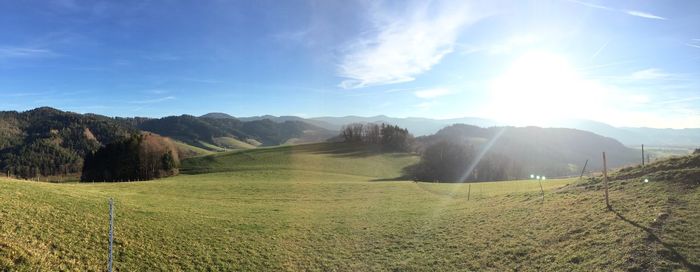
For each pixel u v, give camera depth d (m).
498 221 28.83
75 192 37.88
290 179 85.19
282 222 35.00
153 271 21.66
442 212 36.81
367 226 33.09
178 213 35.19
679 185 25.08
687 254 16.66
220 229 30.95
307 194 55.62
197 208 39.97
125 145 105.50
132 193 48.81
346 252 26.23
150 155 100.50
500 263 21.17
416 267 22.59
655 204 22.88
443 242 26.34
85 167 112.06
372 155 136.75
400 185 65.50
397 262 23.75
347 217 37.44
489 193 48.00
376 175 105.81
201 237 28.23
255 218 36.28
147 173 98.19
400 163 125.88
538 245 22.14
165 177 97.38
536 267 19.62
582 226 22.88
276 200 49.84
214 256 24.72
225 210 40.12
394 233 30.02
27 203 27.36
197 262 23.55
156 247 24.95
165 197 47.38
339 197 53.00
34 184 37.28
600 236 20.64
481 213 32.88
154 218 31.55
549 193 34.47
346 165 115.88
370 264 23.83
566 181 51.62
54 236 22.78
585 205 26.75
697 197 22.33
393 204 45.44
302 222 35.22
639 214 22.00
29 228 22.80
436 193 54.94
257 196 53.25
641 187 27.06
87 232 24.80
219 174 93.12
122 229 26.80
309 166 109.56
